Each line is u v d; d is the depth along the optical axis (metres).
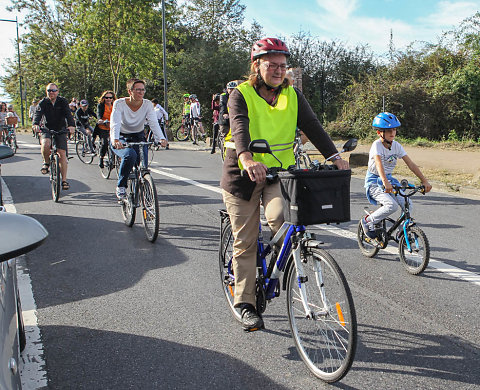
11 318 2.08
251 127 3.18
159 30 29.27
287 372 3.11
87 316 3.96
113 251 5.70
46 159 8.88
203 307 4.14
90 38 27.86
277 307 4.10
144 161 7.48
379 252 5.67
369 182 5.36
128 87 6.55
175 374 3.10
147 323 3.83
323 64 31.05
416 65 21.56
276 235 3.17
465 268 5.08
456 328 3.73
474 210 7.86
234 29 40.28
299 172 2.74
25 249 1.72
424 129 19.89
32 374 3.10
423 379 3.01
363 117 20.73
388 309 4.07
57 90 8.68
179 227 6.79
